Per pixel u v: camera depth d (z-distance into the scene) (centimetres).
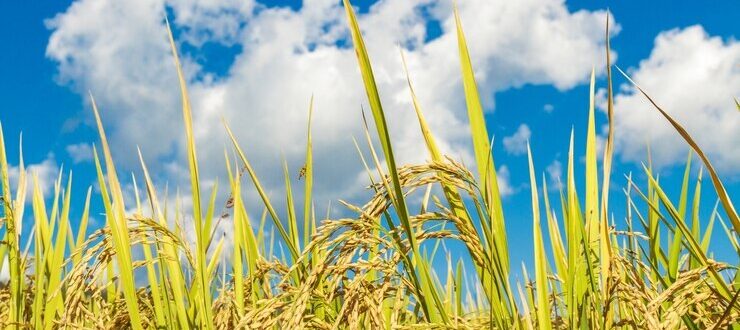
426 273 96
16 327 128
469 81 94
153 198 133
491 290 98
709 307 95
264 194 125
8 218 131
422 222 98
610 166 92
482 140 94
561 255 104
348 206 100
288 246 125
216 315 125
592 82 101
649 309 87
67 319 105
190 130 118
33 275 148
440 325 94
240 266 129
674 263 115
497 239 93
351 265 95
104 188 115
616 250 105
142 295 134
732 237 111
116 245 112
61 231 135
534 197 98
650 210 120
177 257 126
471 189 95
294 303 92
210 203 140
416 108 103
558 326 104
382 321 91
